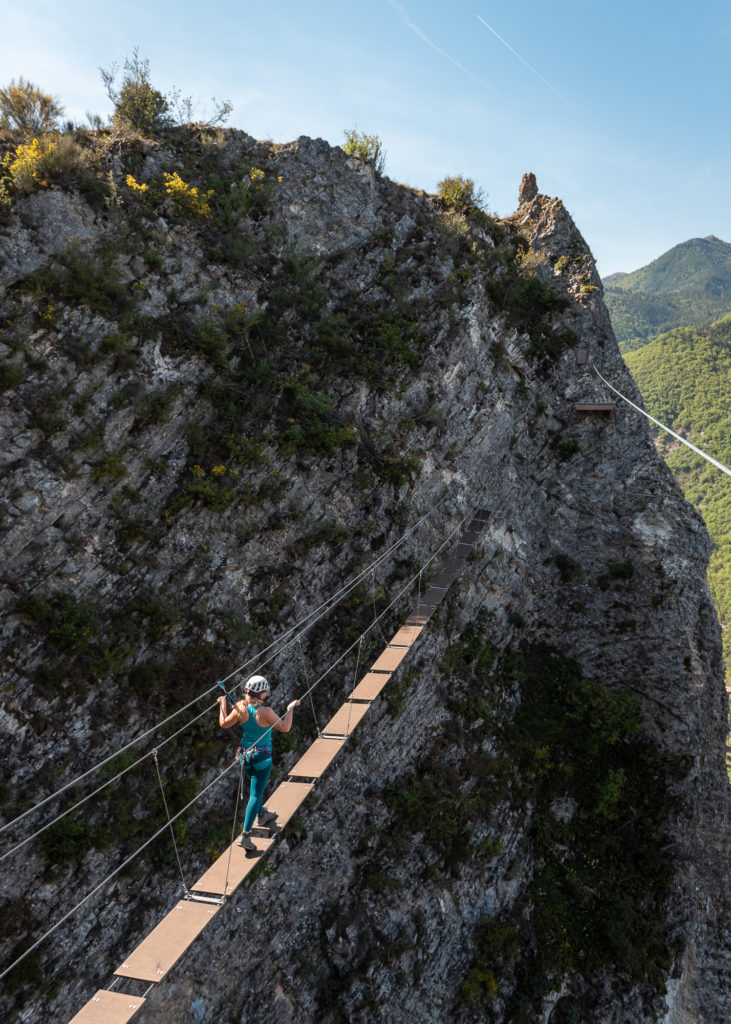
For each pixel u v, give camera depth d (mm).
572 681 23672
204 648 15844
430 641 20359
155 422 16188
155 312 16984
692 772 22297
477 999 17078
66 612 14148
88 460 15055
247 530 17234
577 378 24922
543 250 26312
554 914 19125
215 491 16641
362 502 19328
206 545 16500
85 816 13492
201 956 14531
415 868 17734
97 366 15430
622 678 23766
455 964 17391
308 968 15719
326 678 17844
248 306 19078
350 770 17844
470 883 18266
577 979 18531
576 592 24516
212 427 17328
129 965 7246
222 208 19859
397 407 20766
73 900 13039
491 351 23188
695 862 22281
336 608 18438
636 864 21000
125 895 13648
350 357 20250
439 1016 16594
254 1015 14891
